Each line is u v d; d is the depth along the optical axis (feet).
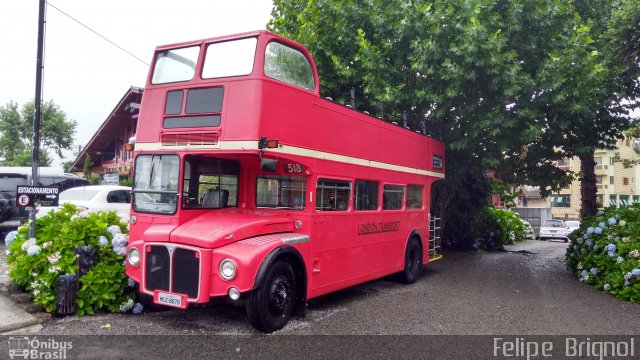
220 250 19.25
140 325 21.01
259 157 21.04
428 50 35.19
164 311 23.56
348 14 40.32
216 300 20.27
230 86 20.84
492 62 33.37
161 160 22.18
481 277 37.68
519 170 47.32
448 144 41.70
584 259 36.27
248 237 20.62
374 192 30.09
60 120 112.78
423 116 41.37
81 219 23.85
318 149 23.93
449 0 36.04
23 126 112.37
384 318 23.56
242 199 24.99
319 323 22.26
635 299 28.76
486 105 37.55
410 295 29.71
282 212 23.73
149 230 20.90
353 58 41.91
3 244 43.55
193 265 19.38
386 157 31.22
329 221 24.80
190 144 21.33
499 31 33.17
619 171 159.02
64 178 50.93
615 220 35.55
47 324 20.59
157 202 21.91
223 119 20.70
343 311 24.90
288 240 21.40
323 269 24.26
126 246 23.12
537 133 35.50
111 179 65.57
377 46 40.16
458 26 34.40
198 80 21.76
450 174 45.34
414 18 36.32
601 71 36.27
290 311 21.74
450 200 53.42
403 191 33.86
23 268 21.68
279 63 21.74
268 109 20.58
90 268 22.66
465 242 60.29
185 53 22.59
